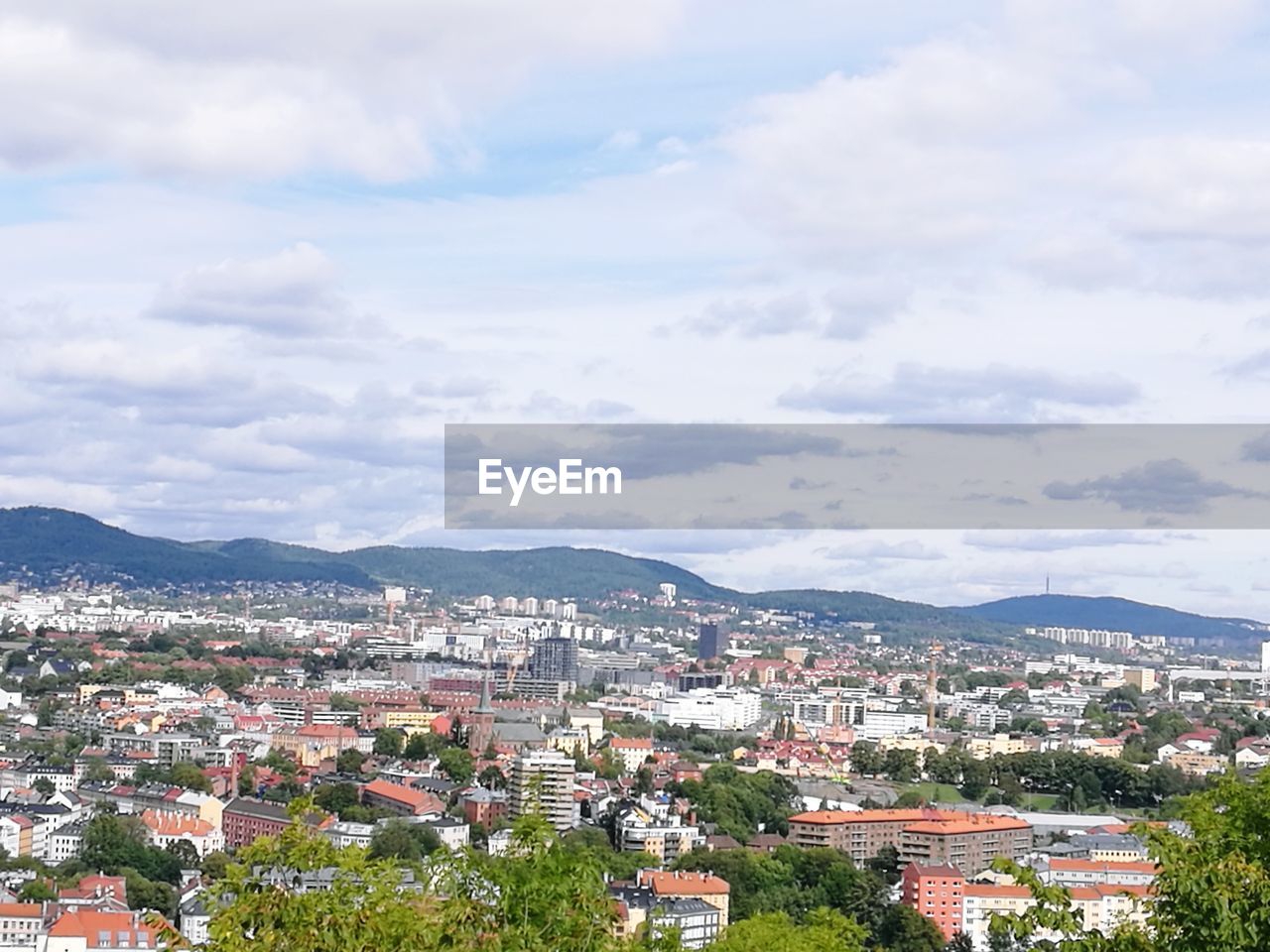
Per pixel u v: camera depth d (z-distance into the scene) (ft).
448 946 236.63
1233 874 243.19
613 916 249.96
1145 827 251.80
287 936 231.71
